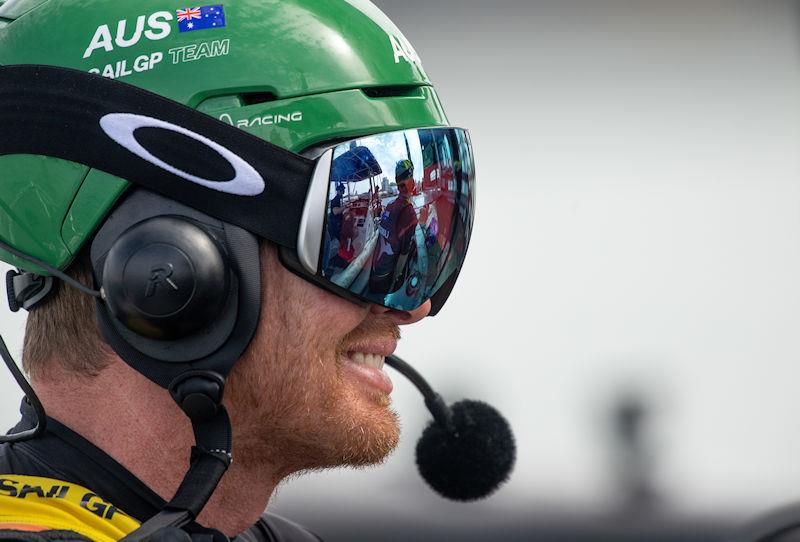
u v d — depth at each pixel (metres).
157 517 3.67
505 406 13.93
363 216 4.16
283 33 4.12
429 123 4.43
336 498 12.96
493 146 15.38
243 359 4.15
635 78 15.54
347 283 4.19
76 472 4.16
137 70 4.03
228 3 4.12
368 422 4.41
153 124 3.97
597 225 14.87
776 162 15.22
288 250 4.08
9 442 4.25
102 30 4.09
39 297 4.28
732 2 15.45
